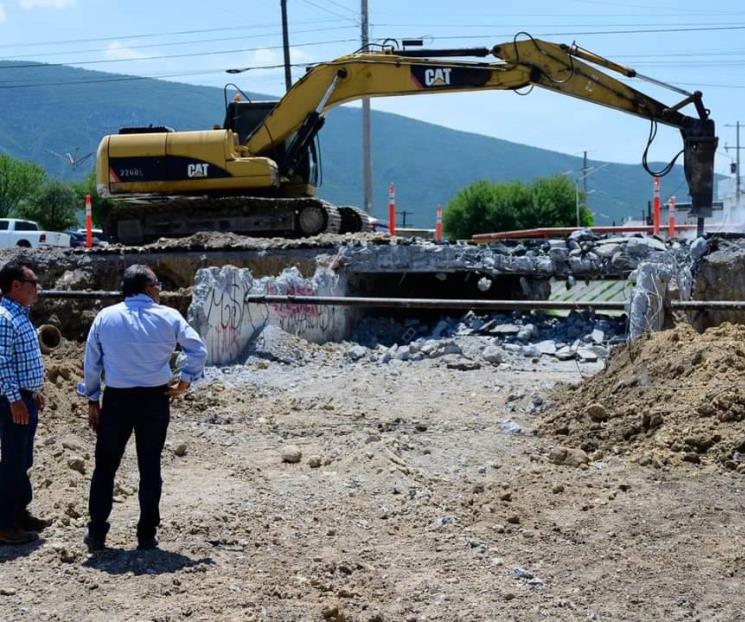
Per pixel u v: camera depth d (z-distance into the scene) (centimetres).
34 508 691
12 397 608
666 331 1034
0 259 1958
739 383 890
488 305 1252
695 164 1773
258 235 2144
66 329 1853
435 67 1995
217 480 795
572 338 1577
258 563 613
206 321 1338
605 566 624
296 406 1093
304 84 2111
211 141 2098
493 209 6925
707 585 592
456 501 750
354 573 606
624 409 931
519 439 931
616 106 1848
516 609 558
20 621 514
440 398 1130
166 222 2167
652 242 1752
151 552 614
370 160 3391
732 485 770
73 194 6794
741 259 1708
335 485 787
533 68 1914
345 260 1770
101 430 609
